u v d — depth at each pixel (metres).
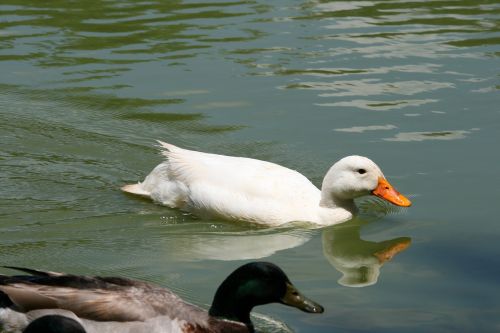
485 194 13.97
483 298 10.91
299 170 14.80
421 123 16.47
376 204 14.30
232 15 21.86
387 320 10.40
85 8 22.34
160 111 16.86
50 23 21.19
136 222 13.30
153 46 19.78
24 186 14.20
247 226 13.44
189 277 11.48
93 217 13.32
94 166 15.00
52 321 8.16
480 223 13.06
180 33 20.55
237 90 17.72
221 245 12.69
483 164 14.95
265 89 17.77
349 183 13.41
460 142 15.74
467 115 16.77
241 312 9.66
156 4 22.72
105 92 17.55
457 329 10.16
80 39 20.14
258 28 20.95
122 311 9.21
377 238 12.96
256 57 19.23
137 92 17.56
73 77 18.14
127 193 14.16
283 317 10.44
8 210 13.38
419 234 12.90
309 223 13.40
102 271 11.61
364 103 17.27
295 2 23.05
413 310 10.65
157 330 9.23
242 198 13.44
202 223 13.49
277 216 13.34
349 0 23.44
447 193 14.06
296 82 18.14
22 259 11.86
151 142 15.77
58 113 16.73
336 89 17.83
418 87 17.95
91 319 9.16
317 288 11.34
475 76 18.50
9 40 19.97
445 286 11.27
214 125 16.38
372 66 18.95
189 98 17.38
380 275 11.70
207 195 13.48
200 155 13.97
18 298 9.21
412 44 20.22
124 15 21.80
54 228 12.88
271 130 16.17
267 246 12.74
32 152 15.35
